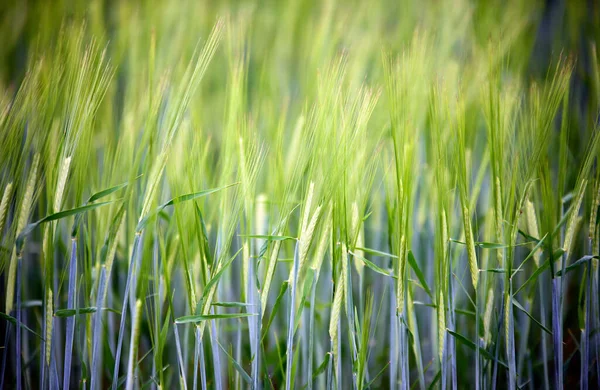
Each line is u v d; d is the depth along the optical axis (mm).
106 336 1729
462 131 1675
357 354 1681
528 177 1688
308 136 1670
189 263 1692
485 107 1698
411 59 1745
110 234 1668
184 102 1668
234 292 1840
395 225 1688
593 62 1826
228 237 1673
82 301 1799
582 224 1792
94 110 1698
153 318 1758
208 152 1811
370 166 1694
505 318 1684
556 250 1708
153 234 1714
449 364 1785
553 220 1721
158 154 1661
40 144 1685
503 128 1699
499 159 1677
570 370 1844
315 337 1775
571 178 1840
